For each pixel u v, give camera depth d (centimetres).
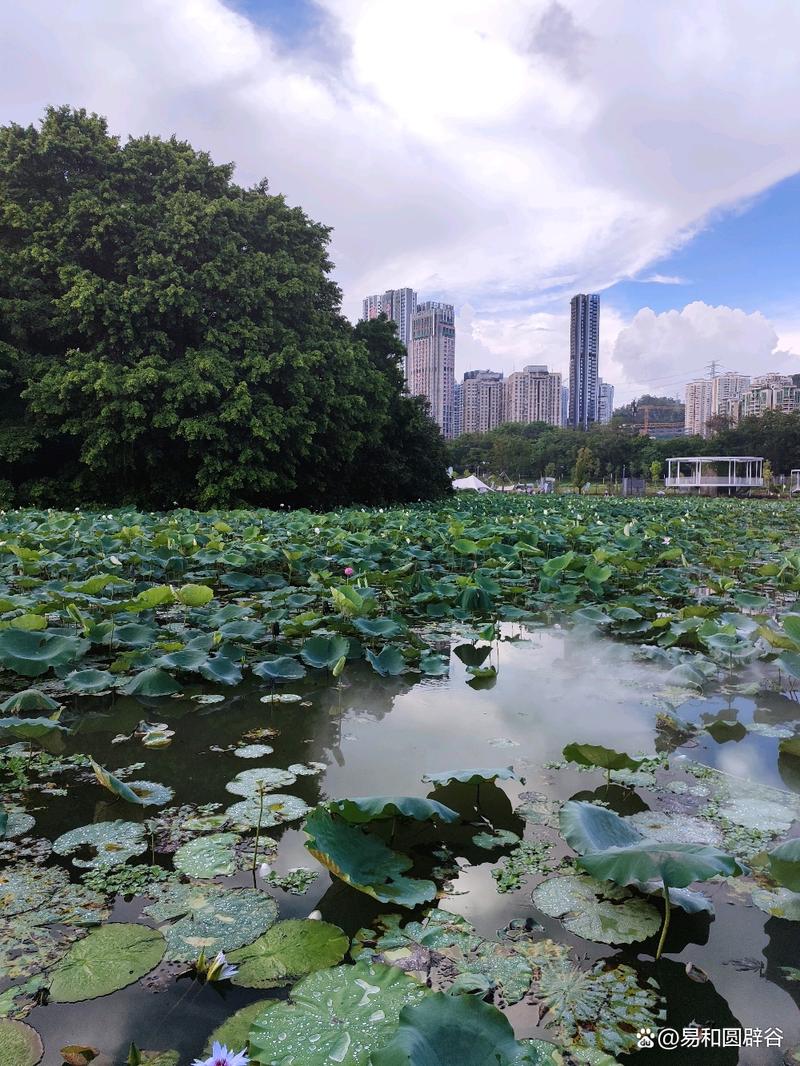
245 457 1582
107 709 393
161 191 1697
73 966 181
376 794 285
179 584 736
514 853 241
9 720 330
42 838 251
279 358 1633
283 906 209
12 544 743
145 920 202
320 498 2058
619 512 1869
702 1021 164
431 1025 140
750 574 881
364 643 539
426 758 324
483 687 436
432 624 607
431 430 2911
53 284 1594
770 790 292
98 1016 164
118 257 1611
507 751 333
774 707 404
